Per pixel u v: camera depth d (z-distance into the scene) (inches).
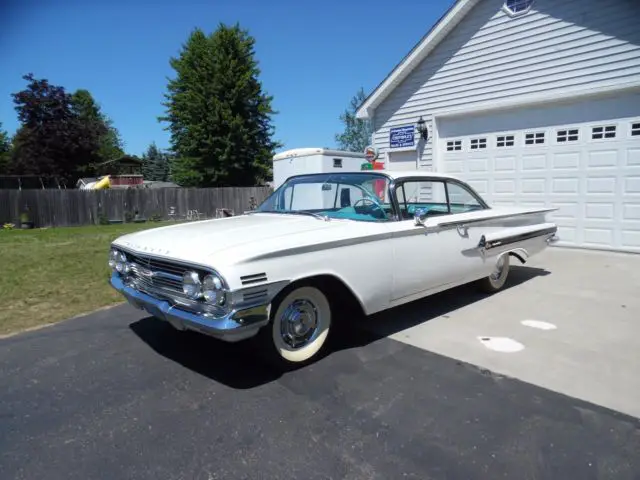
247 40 1270.9
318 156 388.2
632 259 275.9
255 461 87.0
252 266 109.3
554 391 113.3
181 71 1332.4
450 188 182.1
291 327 126.0
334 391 114.9
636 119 282.7
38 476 82.9
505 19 335.6
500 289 213.0
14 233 602.5
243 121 1250.6
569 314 175.3
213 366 131.1
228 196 901.8
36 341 154.0
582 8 296.4
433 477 81.9
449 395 112.0
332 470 84.0
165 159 3097.9
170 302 120.0
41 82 1528.1
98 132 1772.9
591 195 306.7
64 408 108.4
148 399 112.1
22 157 1496.1
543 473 82.6
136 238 141.2
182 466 85.6
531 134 332.5
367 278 136.8
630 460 86.0
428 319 171.5
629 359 132.4
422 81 395.2
